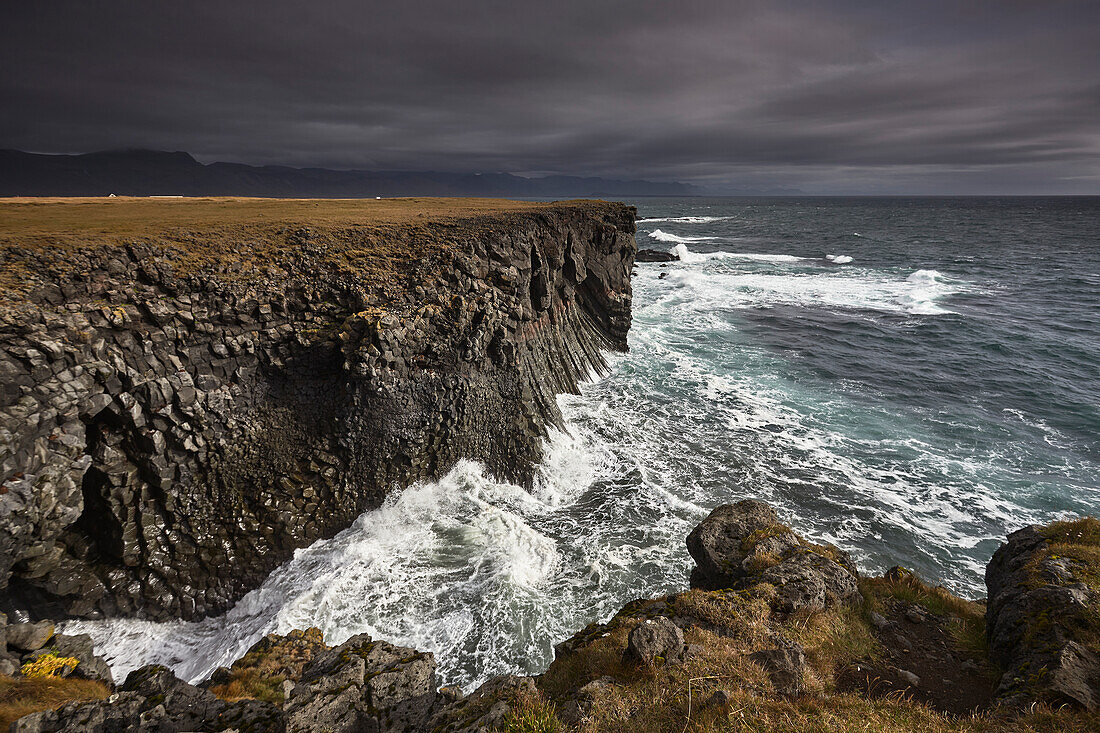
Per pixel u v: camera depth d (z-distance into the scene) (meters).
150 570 18.25
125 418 17.94
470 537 21.70
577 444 29.53
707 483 26.19
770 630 10.34
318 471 21.75
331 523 21.59
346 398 22.28
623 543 21.97
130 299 19.62
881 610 11.62
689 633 10.11
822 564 12.45
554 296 37.72
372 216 38.47
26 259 18.89
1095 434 30.59
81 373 17.11
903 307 58.59
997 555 12.87
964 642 10.50
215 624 18.61
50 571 16.64
